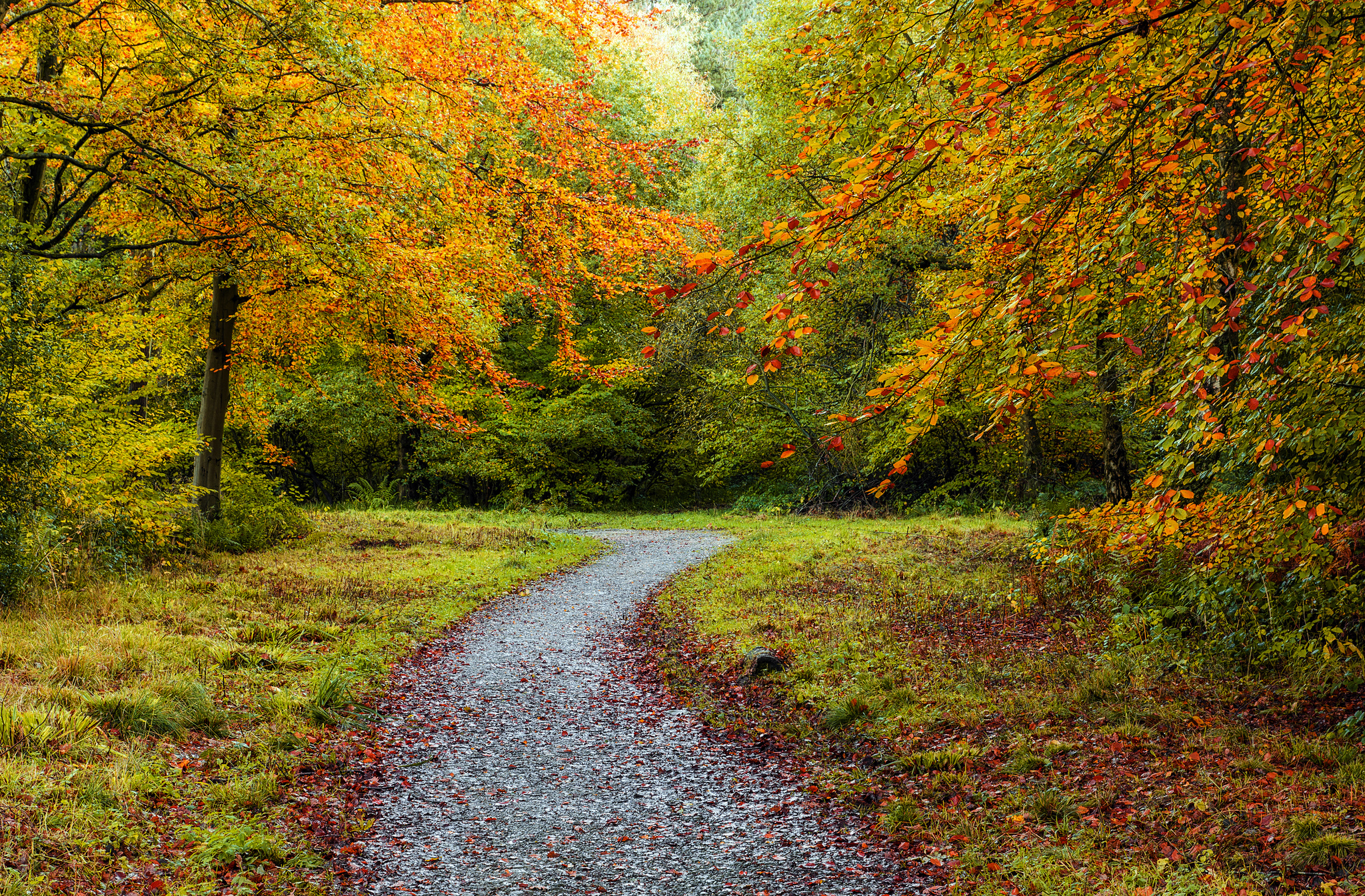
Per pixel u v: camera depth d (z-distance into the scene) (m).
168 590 11.98
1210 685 8.02
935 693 8.27
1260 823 5.23
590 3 13.98
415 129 12.70
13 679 7.14
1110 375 13.49
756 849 5.56
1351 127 4.58
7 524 10.36
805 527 23.44
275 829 5.52
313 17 10.86
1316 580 7.09
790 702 8.49
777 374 27.28
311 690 8.27
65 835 4.82
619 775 6.93
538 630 12.23
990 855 5.21
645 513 34.28
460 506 30.56
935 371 3.76
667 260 14.99
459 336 15.62
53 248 14.03
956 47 4.60
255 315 17.17
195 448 15.48
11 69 11.57
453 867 5.29
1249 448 5.43
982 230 5.18
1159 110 4.10
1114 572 10.42
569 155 14.39
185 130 11.91
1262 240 5.76
